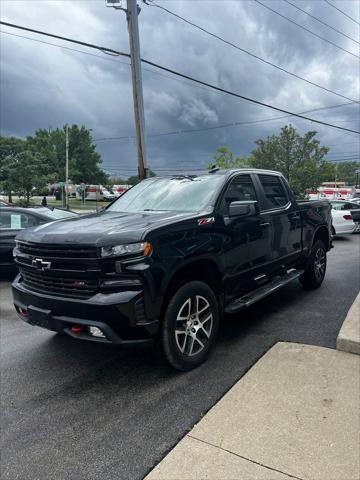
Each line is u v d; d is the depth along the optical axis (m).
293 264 5.62
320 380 3.21
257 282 4.58
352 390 3.04
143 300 3.08
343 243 13.14
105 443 2.60
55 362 3.90
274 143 39.75
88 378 3.54
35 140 81.25
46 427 2.80
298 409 2.82
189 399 3.09
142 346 3.21
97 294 3.10
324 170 38.91
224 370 3.55
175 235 3.36
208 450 2.45
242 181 4.57
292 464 2.28
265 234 4.63
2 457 2.50
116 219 3.71
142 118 15.13
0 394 3.28
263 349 3.96
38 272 3.45
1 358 4.02
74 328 3.23
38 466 2.41
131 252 3.05
